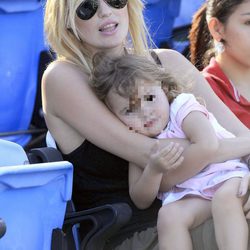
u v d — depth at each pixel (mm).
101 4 9602
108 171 9445
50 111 9625
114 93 9117
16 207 7652
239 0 10898
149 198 9109
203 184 9086
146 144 9148
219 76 11266
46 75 9609
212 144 9031
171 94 9344
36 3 14461
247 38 10945
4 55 14391
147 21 13891
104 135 9258
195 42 12039
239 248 8477
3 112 14758
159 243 8805
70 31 9773
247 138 9531
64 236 8211
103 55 9570
